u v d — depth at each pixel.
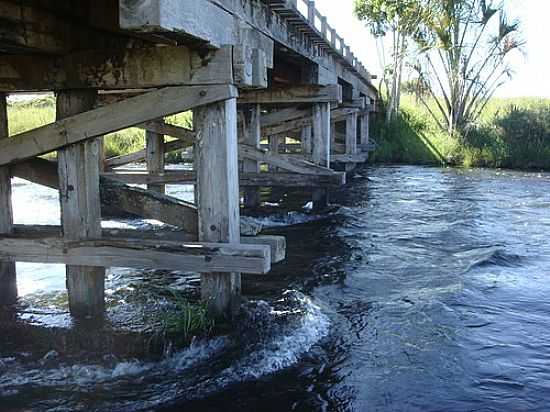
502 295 6.45
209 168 4.51
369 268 7.52
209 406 3.87
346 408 3.94
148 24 3.54
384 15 26.00
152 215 4.80
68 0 4.50
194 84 4.32
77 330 4.80
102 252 4.55
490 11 23.31
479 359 4.78
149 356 4.47
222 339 4.66
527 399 4.15
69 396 3.93
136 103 4.39
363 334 5.23
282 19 7.75
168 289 6.27
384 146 24.69
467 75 24.45
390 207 12.70
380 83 27.45
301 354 4.71
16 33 4.00
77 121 4.46
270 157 10.35
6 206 5.09
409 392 4.20
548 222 11.08
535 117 24.33
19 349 4.58
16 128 21.34
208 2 4.23
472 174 20.22
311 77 10.70
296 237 9.41
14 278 5.58
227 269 4.37
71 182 4.62
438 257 8.19
